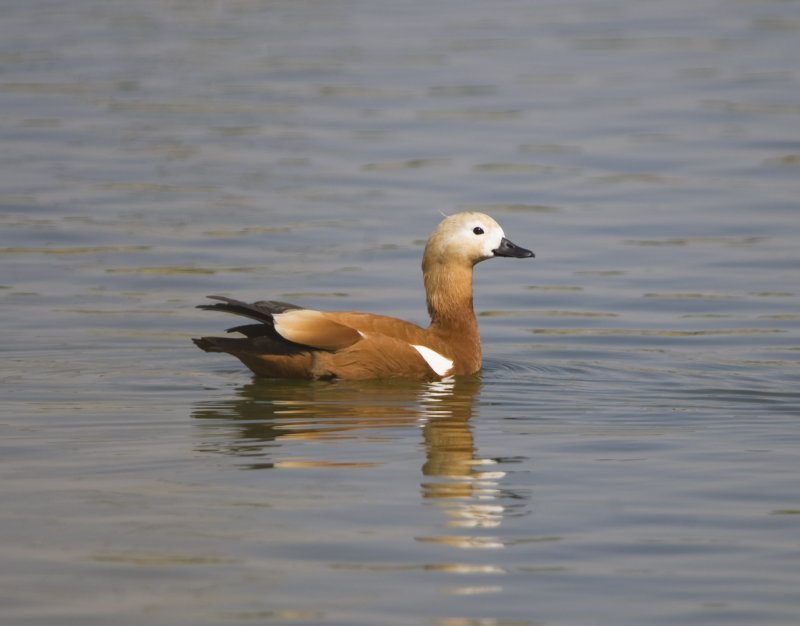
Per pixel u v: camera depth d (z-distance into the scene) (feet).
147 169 81.30
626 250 66.64
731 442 39.75
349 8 135.74
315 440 39.42
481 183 78.13
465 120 92.27
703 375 48.49
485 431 40.86
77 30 125.39
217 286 60.80
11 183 78.02
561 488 35.22
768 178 78.43
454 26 124.98
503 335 54.95
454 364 47.88
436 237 49.52
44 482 35.22
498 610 27.73
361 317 47.06
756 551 30.91
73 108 96.32
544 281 62.85
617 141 86.74
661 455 38.34
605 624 27.12
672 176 79.36
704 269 63.77
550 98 97.86
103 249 66.28
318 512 32.99
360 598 28.12
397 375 46.83
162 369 48.47
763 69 105.60
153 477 35.70
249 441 39.19
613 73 105.09
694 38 117.91
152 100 98.94
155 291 59.98
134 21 130.00
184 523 32.14
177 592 28.32
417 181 78.74
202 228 69.87
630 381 47.52
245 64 110.32
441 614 27.50
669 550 30.96
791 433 40.75
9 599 27.89
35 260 64.34
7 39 120.98
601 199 75.20
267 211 72.90
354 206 73.87
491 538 31.50
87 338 52.70
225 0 141.18
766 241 67.67
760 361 50.49
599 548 30.94
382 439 39.75
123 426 40.78
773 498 34.45
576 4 135.64
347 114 94.32
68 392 45.01
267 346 45.88
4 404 43.37
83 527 31.83
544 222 71.31
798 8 130.00
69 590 28.35
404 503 33.76
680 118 91.97
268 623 26.94
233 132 89.76
